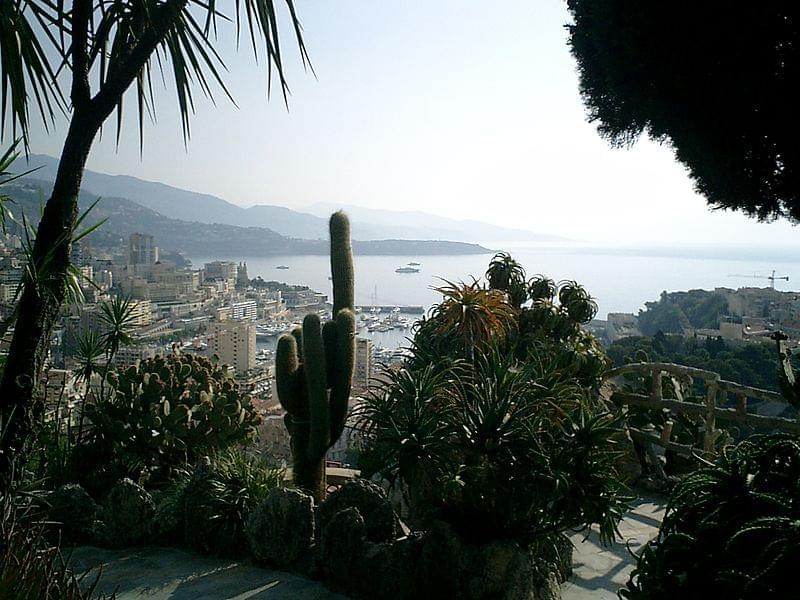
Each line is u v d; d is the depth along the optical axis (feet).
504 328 15.29
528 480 10.04
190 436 15.43
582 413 10.77
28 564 6.14
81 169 11.41
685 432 16.70
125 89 11.34
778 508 5.78
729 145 7.79
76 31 11.10
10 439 10.85
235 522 12.34
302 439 14.06
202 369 16.40
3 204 12.90
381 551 10.36
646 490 16.34
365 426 12.45
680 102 7.86
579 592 11.06
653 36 7.45
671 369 16.17
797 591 5.08
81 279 13.29
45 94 11.12
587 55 9.13
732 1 6.61
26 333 11.12
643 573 6.42
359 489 11.62
